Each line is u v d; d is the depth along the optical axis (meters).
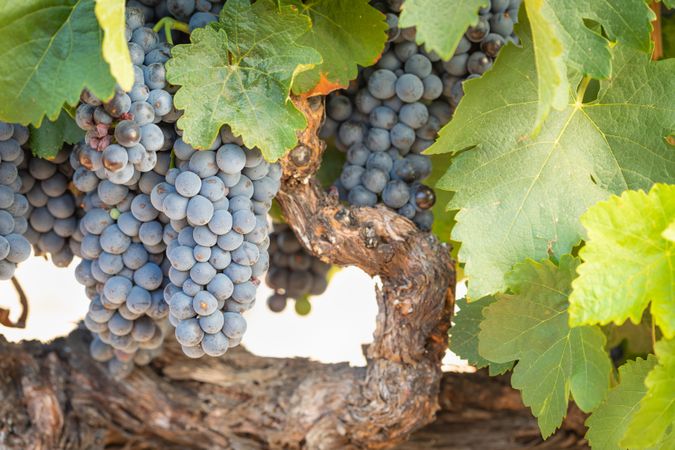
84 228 0.84
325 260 0.89
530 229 0.82
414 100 0.88
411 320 0.90
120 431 0.98
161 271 0.83
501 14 0.87
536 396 0.83
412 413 0.93
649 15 0.77
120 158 0.76
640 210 0.76
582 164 0.82
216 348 0.79
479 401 1.05
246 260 0.79
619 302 0.75
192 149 0.79
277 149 0.79
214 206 0.79
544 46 0.74
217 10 0.84
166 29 0.82
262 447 0.98
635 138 0.82
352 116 0.90
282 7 0.80
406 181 0.89
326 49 0.84
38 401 0.95
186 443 0.99
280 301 1.00
